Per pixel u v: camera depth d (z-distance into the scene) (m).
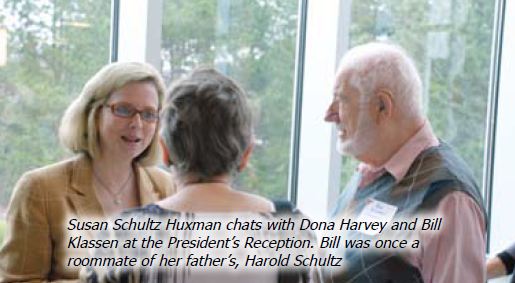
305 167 3.40
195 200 1.37
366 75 1.95
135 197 2.13
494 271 2.39
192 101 1.36
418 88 1.99
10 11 2.63
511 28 3.96
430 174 1.89
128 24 2.82
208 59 3.12
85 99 2.03
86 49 2.82
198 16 3.07
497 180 4.04
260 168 3.35
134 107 2.00
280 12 3.33
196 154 1.35
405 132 1.97
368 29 3.49
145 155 2.12
